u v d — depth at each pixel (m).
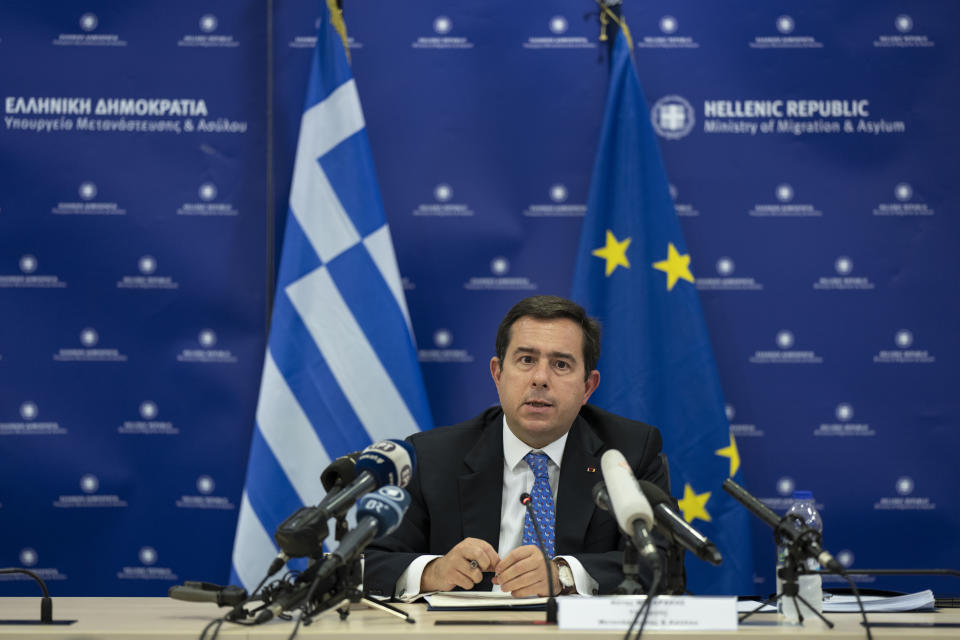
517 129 7.70
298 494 6.71
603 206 7.20
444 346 7.60
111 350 7.53
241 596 3.55
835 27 7.71
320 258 6.99
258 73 7.65
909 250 7.62
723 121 7.68
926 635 3.34
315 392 6.82
